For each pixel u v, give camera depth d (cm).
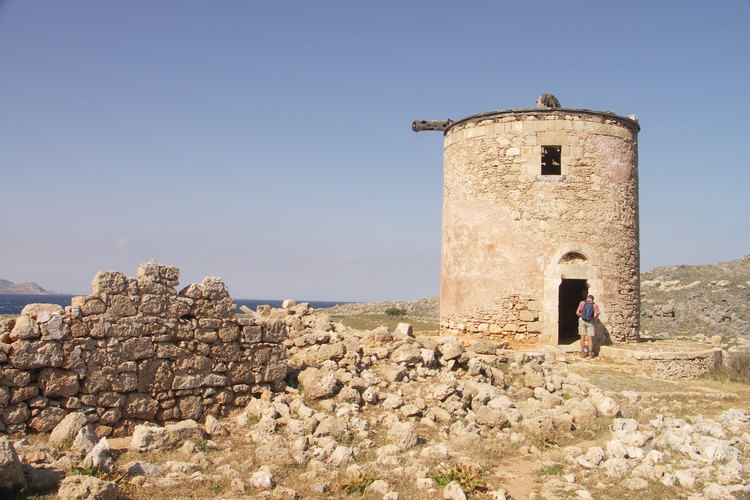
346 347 1223
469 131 1895
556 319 1747
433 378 1202
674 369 1591
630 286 1847
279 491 672
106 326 877
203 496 655
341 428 887
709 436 969
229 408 984
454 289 1919
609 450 869
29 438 795
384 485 705
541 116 1797
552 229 1769
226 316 998
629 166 1877
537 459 872
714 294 3612
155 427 843
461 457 840
